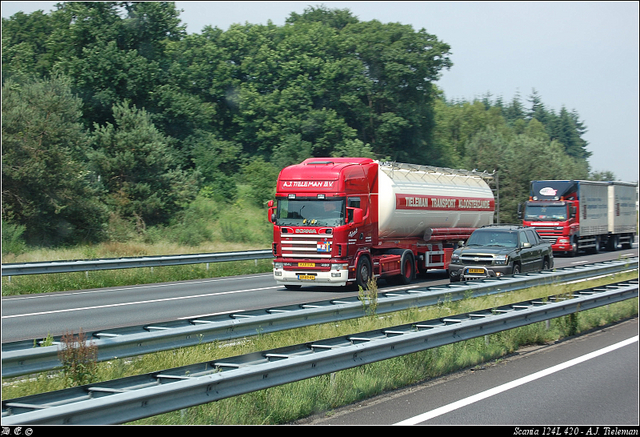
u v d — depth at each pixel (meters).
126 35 115.69
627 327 30.17
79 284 47.66
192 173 106.44
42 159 74.44
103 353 17.77
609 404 16.73
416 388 18.42
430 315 28.41
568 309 27.73
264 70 153.75
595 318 30.67
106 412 11.71
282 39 167.25
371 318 25.89
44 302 38.44
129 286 48.91
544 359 22.62
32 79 96.06
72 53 112.19
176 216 93.12
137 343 18.44
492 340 24.09
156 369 18.92
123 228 81.25
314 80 151.25
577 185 83.94
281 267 44.16
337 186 43.16
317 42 155.12
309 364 15.87
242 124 146.25
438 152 158.75
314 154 142.12
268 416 14.73
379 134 144.25
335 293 43.06
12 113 74.00
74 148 83.19
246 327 21.55
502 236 48.22
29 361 16.14
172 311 34.03
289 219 44.06
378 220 47.00
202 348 20.73
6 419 10.52
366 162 46.53
